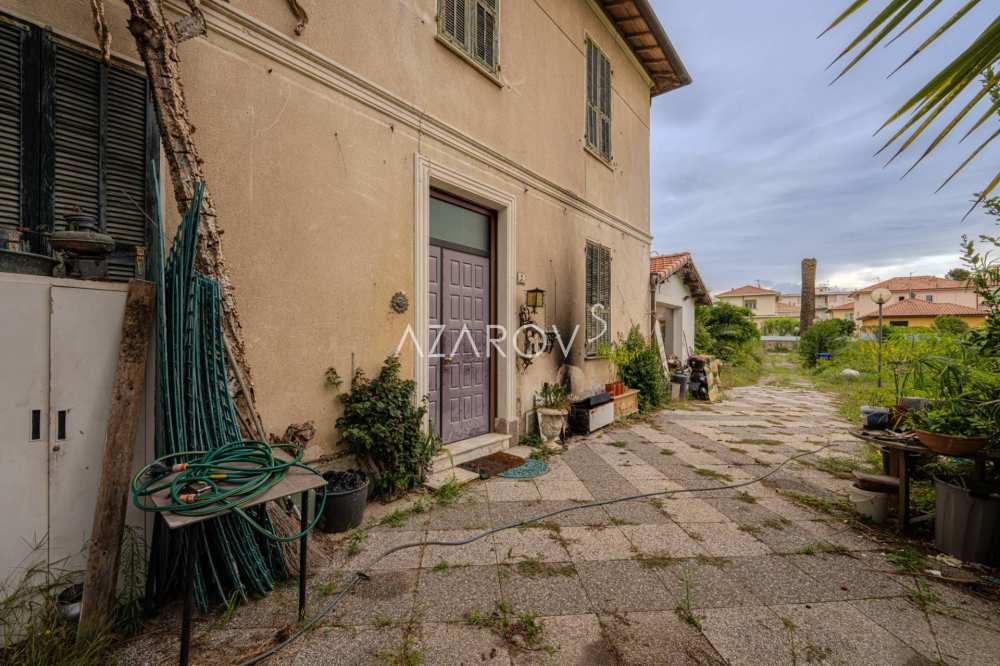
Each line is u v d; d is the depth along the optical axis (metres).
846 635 2.00
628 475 4.23
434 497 3.57
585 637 1.96
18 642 1.75
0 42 1.99
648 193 8.95
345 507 2.90
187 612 1.65
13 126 2.03
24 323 1.82
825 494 3.76
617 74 7.66
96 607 1.82
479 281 5.02
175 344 2.11
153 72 2.23
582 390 6.55
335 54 3.36
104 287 2.02
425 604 2.19
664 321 11.32
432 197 4.46
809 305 21.91
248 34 2.86
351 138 3.46
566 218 6.23
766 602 2.24
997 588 2.38
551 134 5.88
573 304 6.41
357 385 3.46
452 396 4.65
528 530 3.02
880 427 3.73
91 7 2.24
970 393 2.88
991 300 3.05
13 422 1.79
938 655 1.88
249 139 2.87
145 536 2.06
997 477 2.81
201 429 2.16
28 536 1.81
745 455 4.96
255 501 1.73
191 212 2.16
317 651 1.86
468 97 4.55
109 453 1.94
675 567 2.56
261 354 2.91
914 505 3.38
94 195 2.25
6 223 2.01
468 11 4.52
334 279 3.33
